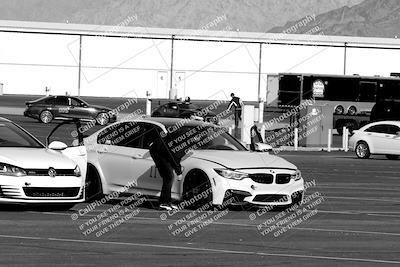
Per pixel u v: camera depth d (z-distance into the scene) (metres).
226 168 29.55
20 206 29.80
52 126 85.81
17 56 152.75
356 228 26.75
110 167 31.83
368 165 56.75
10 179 27.09
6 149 28.33
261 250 22.22
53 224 25.78
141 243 22.84
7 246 21.69
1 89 149.38
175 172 29.77
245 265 20.06
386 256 21.77
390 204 33.97
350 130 96.00
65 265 19.48
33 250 21.25
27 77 153.25
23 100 138.75
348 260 21.03
